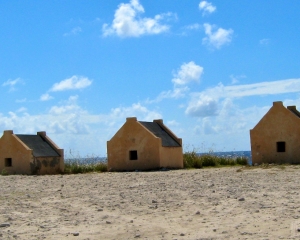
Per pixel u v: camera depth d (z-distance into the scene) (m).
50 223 12.20
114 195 16.89
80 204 15.08
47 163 34.94
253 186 17.77
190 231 10.76
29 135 36.22
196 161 36.88
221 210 13.02
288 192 15.58
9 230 11.43
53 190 19.12
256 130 33.66
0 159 34.66
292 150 32.38
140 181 22.06
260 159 33.47
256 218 11.69
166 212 13.16
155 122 38.38
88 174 30.73
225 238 9.87
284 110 32.75
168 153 35.06
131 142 34.88
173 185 19.39
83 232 11.09
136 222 12.03
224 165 37.34
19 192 18.66
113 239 10.33
